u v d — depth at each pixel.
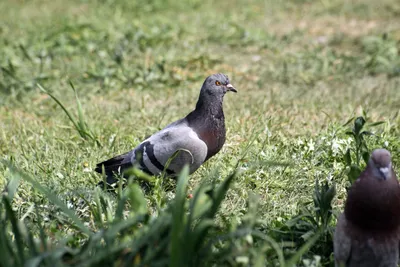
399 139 11.58
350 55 18.95
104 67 17.94
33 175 10.19
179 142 9.90
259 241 7.72
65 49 19.67
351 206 6.87
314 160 10.76
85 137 12.38
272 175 10.42
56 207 9.11
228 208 9.39
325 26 22.84
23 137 12.91
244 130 12.62
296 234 8.05
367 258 6.95
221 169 10.62
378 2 25.47
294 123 13.28
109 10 25.53
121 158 10.25
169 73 17.38
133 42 20.06
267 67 18.25
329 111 14.26
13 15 25.27
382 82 16.77
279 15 24.48
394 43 19.64
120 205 7.29
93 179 10.45
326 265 7.68
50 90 16.42
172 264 6.26
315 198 8.08
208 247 6.75
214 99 10.19
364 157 8.86
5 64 18.23
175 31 21.61
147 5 25.97
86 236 8.21
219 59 18.62
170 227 6.84
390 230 6.79
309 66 18.22
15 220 6.76
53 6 26.91
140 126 13.17
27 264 6.21
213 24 22.94
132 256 6.54
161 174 9.70
